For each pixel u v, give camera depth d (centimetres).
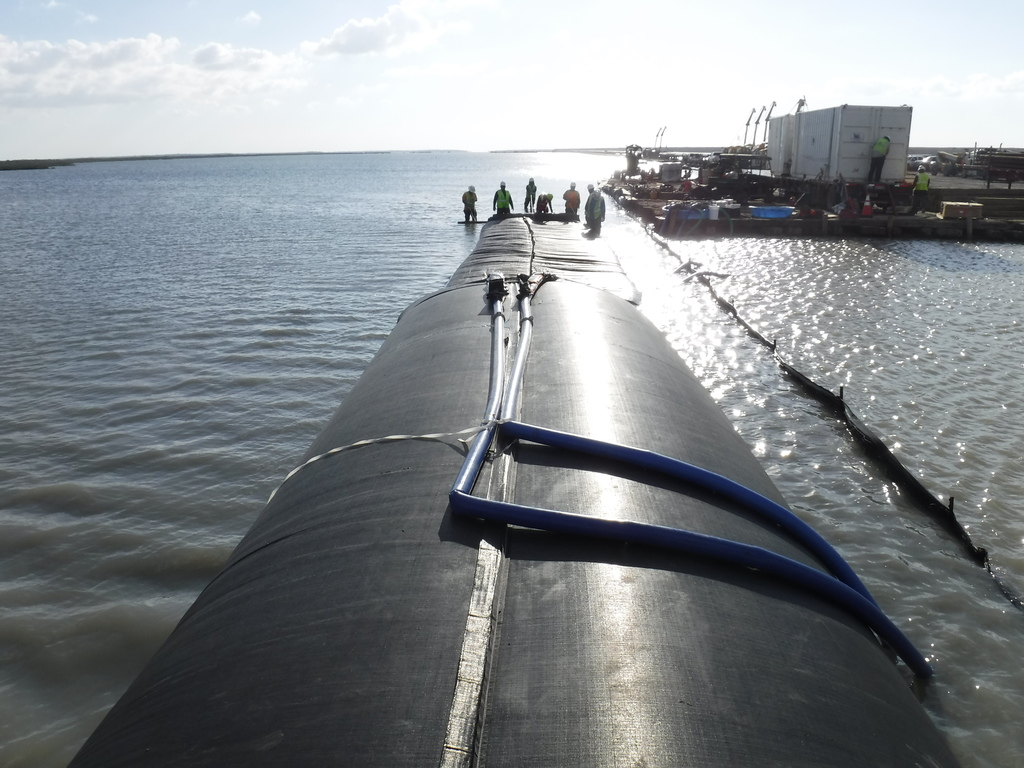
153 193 6256
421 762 197
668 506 329
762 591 294
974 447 745
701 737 211
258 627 267
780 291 1538
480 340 534
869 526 600
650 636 245
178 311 1429
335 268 1939
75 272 1916
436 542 290
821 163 2770
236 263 2039
